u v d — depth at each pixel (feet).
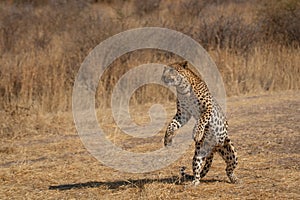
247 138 92.02
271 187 66.39
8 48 164.04
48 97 119.34
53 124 106.01
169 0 251.39
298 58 146.61
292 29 168.45
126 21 177.68
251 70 140.05
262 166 75.61
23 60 129.49
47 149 90.33
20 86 121.90
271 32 168.66
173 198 63.62
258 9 203.21
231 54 143.95
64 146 91.91
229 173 67.62
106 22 173.78
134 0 260.01
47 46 154.51
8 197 67.51
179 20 192.54
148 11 240.32
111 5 261.03
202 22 172.76
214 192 65.00
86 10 225.15
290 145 86.89
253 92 135.23
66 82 127.54
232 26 158.81
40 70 124.77
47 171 77.25
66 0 237.86
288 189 65.62
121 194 66.39
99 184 70.79
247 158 79.87
